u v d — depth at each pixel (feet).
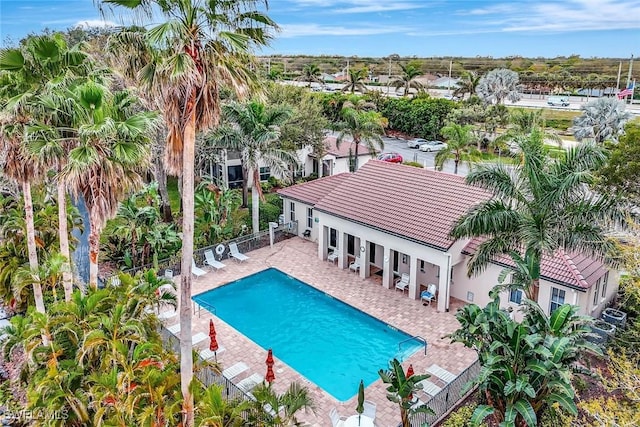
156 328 54.60
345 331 72.54
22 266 68.44
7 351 53.01
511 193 58.18
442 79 374.63
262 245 102.06
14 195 84.12
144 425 41.16
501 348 46.32
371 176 96.89
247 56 38.37
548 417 48.65
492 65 455.63
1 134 56.29
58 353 47.06
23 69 53.88
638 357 53.52
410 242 77.71
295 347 68.80
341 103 210.79
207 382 55.36
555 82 344.08
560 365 43.11
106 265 88.63
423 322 72.69
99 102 49.78
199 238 97.60
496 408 47.39
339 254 90.68
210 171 135.54
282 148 121.90
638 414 39.55
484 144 193.06
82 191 51.90
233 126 102.32
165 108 38.63
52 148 50.19
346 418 53.26
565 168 57.31
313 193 104.37
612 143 91.91
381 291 82.48
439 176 89.81
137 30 36.86
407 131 228.02
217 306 79.66
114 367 44.32
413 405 50.80
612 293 74.84
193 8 36.01
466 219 59.11
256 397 44.62
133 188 55.11
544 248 53.47
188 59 35.35
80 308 48.98
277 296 83.10
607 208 55.26
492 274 73.82
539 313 47.91
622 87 328.49
